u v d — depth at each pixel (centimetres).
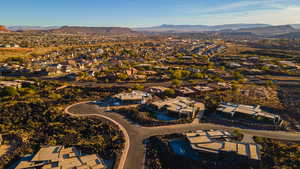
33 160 5966
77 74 15788
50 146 6788
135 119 8669
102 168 5678
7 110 9469
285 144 6838
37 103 10138
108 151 6581
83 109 9712
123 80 14988
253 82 14825
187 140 6900
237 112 8975
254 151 6091
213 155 6144
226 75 16912
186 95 11725
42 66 18950
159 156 6388
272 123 8275
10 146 7056
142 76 15775
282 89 13000
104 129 7856
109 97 11312
